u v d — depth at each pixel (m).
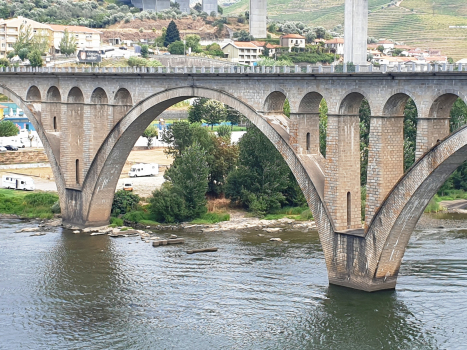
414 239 101.44
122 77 100.69
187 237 106.19
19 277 85.62
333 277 79.00
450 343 65.44
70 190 111.75
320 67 78.19
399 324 69.38
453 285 79.19
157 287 81.62
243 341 66.75
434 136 69.00
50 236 105.69
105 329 70.12
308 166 80.31
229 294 78.62
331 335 67.56
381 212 72.88
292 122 80.56
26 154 167.75
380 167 72.50
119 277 85.50
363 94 73.00
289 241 103.19
